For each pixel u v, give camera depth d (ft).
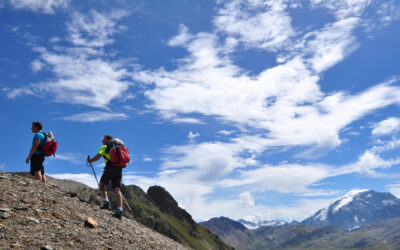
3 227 27.37
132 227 42.86
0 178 39.40
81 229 32.81
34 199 36.22
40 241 26.99
